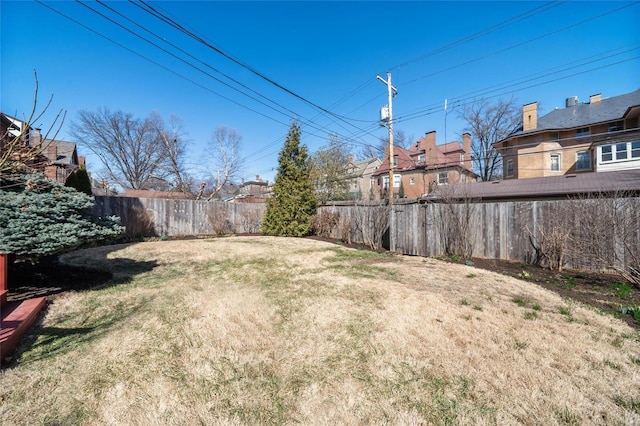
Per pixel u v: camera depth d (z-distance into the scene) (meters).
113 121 27.53
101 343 2.67
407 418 1.80
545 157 20.19
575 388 2.06
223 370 2.31
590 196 5.90
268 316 3.39
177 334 2.88
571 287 4.62
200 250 7.99
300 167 12.73
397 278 5.04
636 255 4.94
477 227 7.23
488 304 3.72
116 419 1.77
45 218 3.77
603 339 2.78
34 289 4.14
